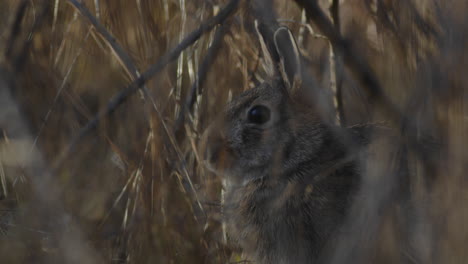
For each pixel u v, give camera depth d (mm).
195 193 8320
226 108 8055
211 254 8188
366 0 8453
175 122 8898
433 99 6105
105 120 8203
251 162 7844
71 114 8844
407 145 6535
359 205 6922
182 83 9586
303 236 7555
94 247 7535
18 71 8641
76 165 8555
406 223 7039
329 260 7332
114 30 9047
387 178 6504
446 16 6191
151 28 9047
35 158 7441
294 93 8008
